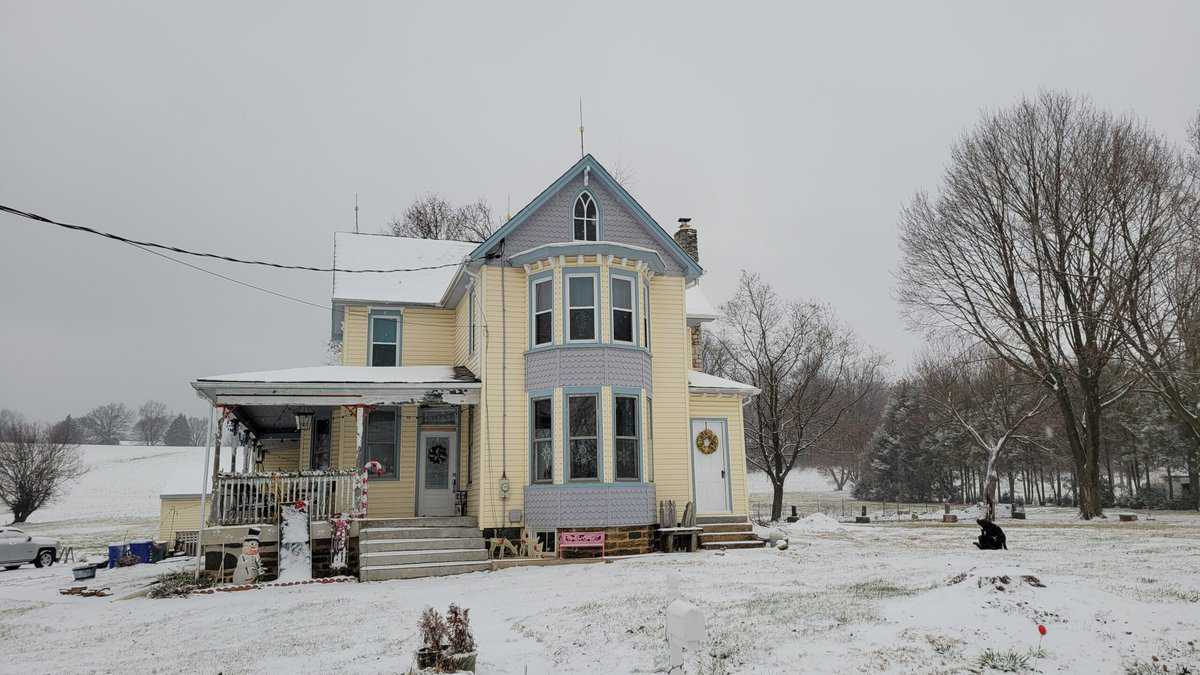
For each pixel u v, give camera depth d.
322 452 22.34
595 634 8.89
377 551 16.52
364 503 17.66
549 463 18.47
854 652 7.35
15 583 21.78
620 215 20.50
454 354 23.34
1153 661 6.67
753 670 7.01
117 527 53.09
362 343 22.98
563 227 20.09
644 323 19.66
